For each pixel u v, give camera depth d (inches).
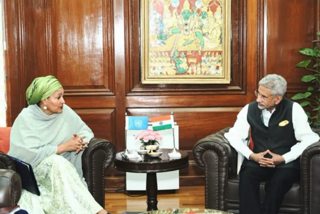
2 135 110.4
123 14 157.2
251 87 161.2
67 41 158.1
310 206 102.6
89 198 92.8
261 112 111.8
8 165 95.0
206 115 161.2
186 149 161.5
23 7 152.9
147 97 159.9
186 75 159.3
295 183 106.2
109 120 159.6
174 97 160.2
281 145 108.9
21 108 153.7
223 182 108.9
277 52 160.6
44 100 101.0
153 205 115.1
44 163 97.3
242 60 161.2
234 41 161.2
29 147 97.7
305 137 107.7
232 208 109.7
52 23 157.1
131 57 159.2
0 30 148.5
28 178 92.9
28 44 155.6
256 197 103.8
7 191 79.9
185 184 161.6
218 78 159.9
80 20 157.6
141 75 158.4
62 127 106.1
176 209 79.8
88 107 159.3
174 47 158.2
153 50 157.9
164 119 119.6
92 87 159.6
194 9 157.6
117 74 158.7
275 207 101.2
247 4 159.0
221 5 157.9
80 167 108.7
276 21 159.5
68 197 92.3
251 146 113.0
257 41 160.2
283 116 108.7
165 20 157.3
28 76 156.6
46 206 95.1
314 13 160.6
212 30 158.6
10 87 150.5
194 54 159.0
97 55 158.9
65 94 158.2
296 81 161.8
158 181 147.9
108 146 111.0
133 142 136.9
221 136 117.1
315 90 162.7
